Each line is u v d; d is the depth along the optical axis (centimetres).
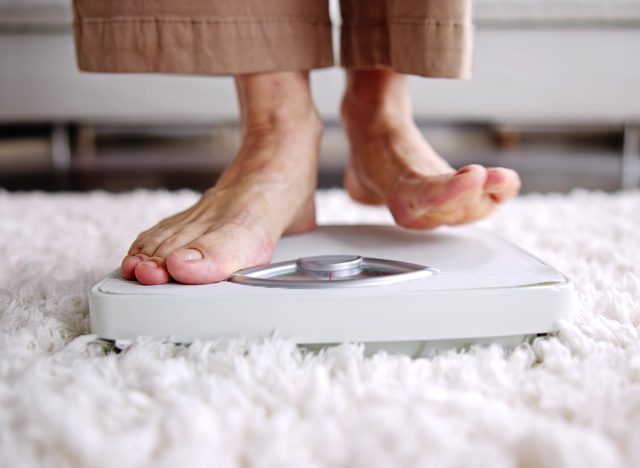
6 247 102
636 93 186
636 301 68
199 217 68
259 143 76
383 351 55
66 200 147
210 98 191
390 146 82
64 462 41
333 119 188
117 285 58
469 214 72
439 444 41
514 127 270
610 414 45
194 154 256
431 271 61
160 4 71
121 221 123
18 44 186
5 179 204
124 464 40
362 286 57
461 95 188
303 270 62
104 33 72
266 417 46
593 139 275
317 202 143
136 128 276
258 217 67
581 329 60
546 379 50
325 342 56
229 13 71
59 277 83
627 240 100
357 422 44
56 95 189
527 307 57
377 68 85
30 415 43
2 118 189
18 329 61
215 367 52
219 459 40
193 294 56
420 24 69
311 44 76
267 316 55
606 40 184
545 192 177
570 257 92
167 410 45
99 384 48
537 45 185
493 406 46
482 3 182
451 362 53
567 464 39
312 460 40
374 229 81
